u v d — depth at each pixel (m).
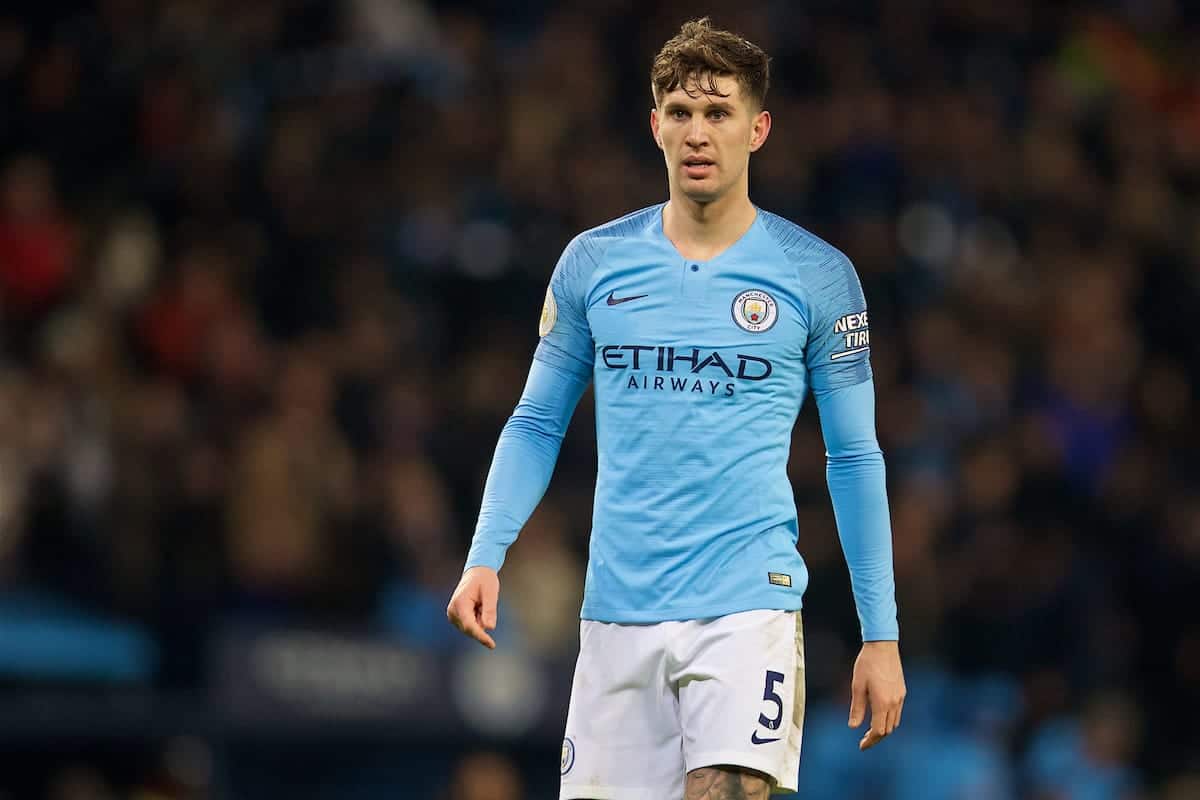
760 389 15.57
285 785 35.50
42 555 33.22
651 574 15.49
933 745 38.22
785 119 51.53
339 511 37.03
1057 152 56.00
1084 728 38.72
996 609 40.50
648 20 54.12
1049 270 52.31
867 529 15.90
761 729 15.08
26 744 32.97
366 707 33.75
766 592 15.38
